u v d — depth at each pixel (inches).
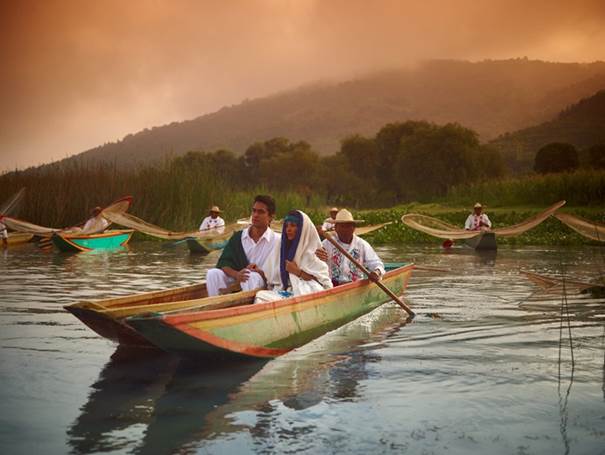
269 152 4478.3
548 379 201.2
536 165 3481.8
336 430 161.5
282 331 238.1
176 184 930.1
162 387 196.2
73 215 879.1
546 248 705.6
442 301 348.5
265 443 153.3
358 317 305.0
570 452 147.8
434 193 2849.4
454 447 150.7
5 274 479.8
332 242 306.2
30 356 231.8
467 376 205.3
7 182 894.4
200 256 643.5
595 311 310.8
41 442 154.4
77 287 408.2
